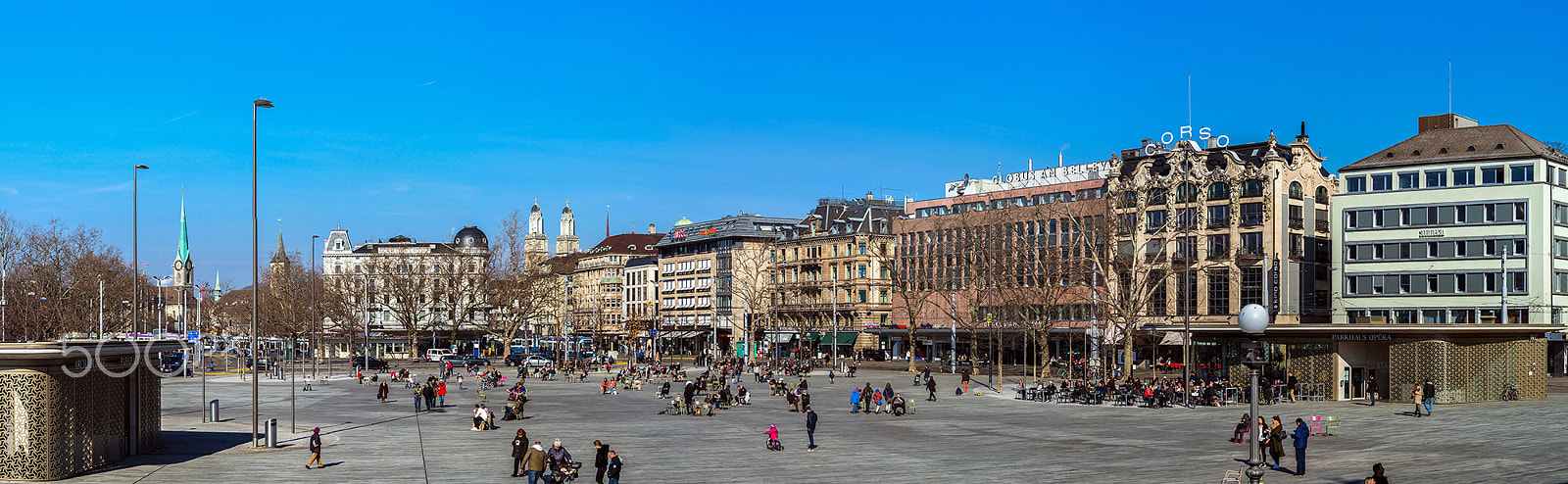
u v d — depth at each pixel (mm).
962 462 44969
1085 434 54656
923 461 45375
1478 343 70062
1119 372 101500
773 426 49969
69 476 40469
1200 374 84500
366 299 142375
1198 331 77688
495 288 148875
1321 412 63500
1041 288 113500
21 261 126438
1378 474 32344
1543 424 55375
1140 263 118062
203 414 63906
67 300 127562
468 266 155375
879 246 130125
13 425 39125
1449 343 69375
